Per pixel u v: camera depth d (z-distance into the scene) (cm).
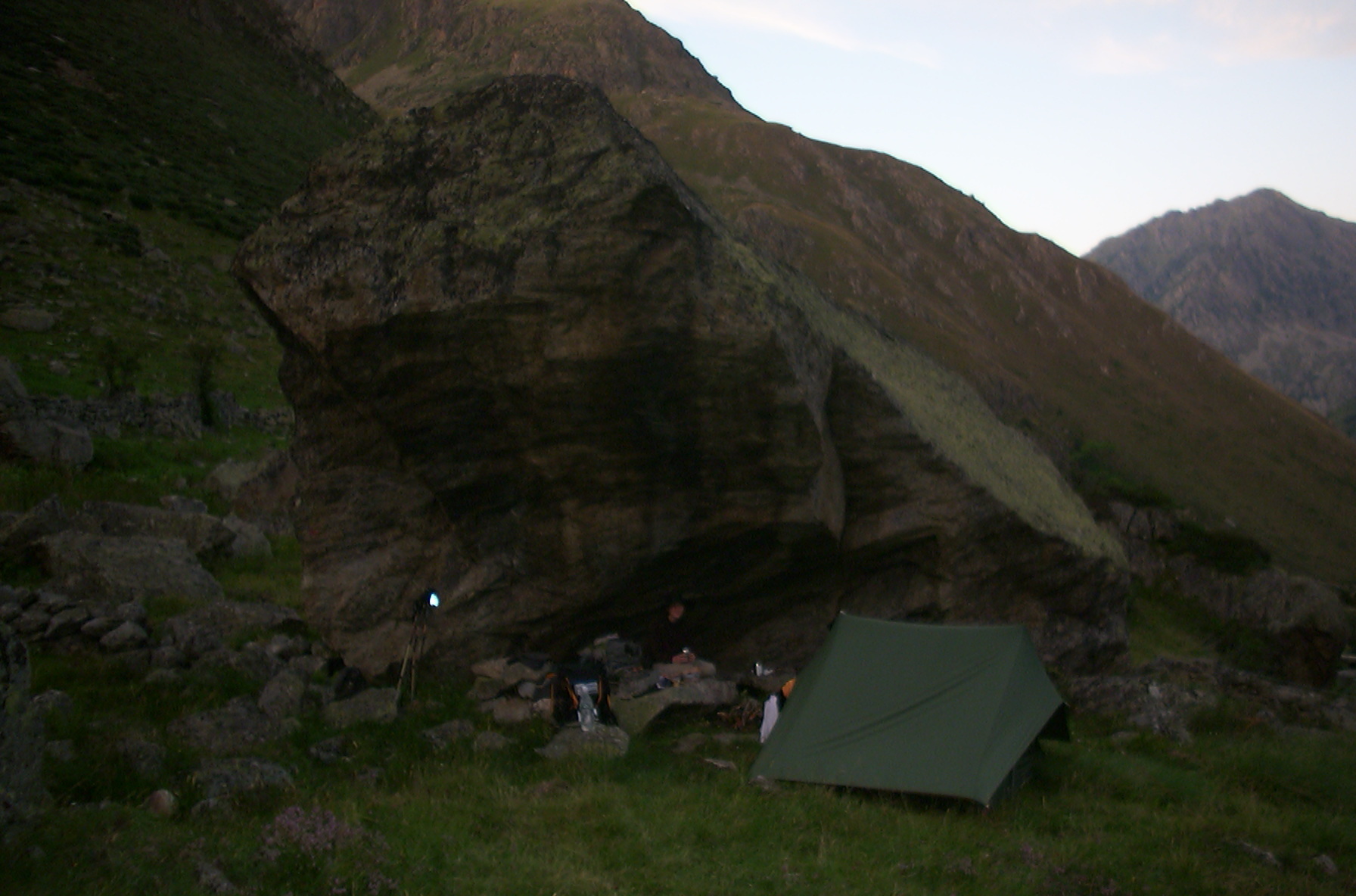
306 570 1203
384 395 1127
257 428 3444
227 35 10369
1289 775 1015
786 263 1461
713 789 845
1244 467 17800
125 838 610
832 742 913
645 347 1078
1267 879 742
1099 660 1524
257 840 637
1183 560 2403
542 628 1184
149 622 1162
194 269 4781
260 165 7081
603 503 1145
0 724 587
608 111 1133
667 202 1079
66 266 4122
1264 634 2169
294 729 927
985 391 17325
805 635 1338
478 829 713
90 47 7425
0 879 526
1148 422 18700
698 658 1279
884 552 1352
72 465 2109
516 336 1078
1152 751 1098
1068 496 1795
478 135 1151
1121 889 696
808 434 1142
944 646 987
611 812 760
